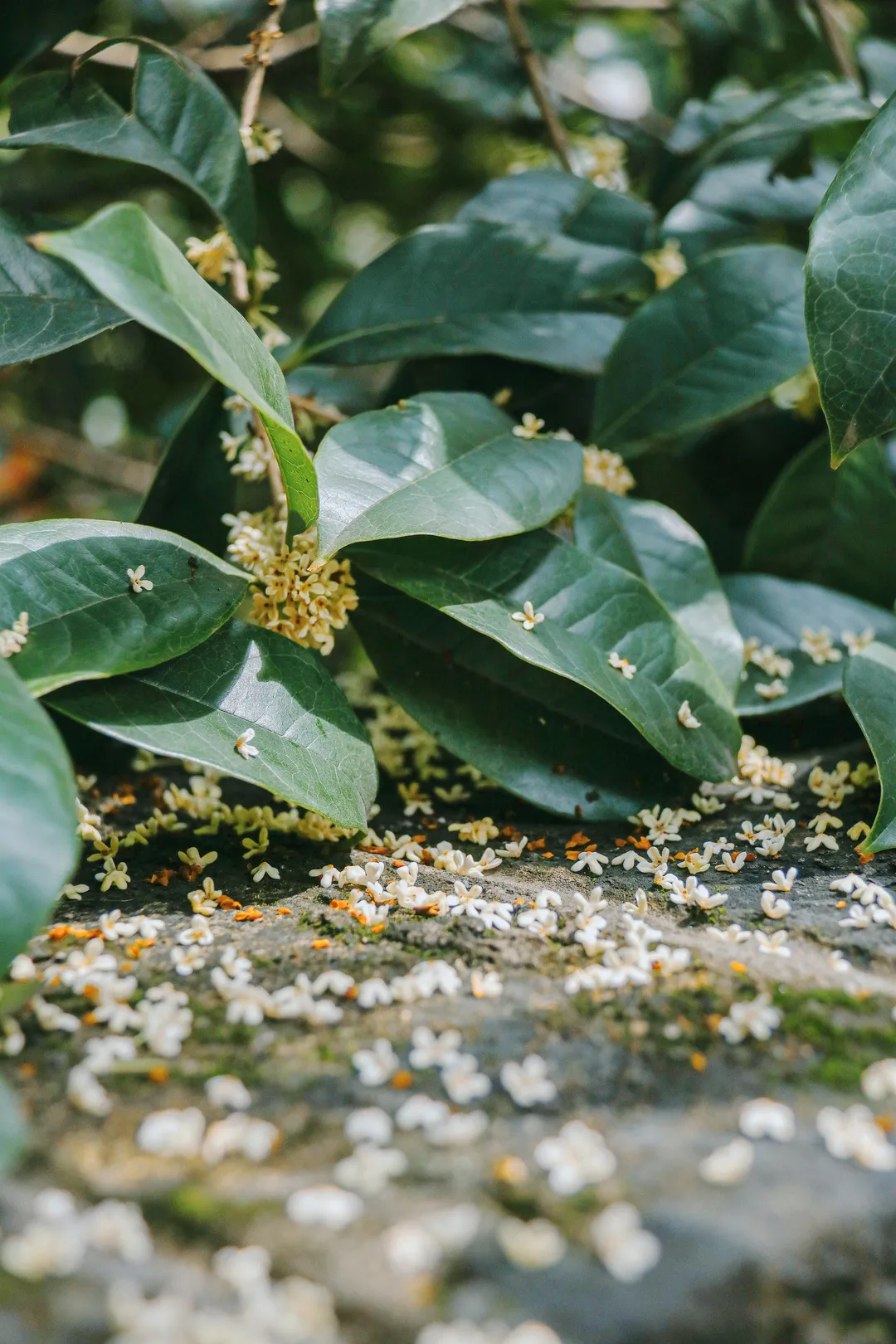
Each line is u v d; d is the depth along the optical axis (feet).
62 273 2.78
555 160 3.23
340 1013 2.45
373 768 2.63
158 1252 2.30
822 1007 2.46
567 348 2.92
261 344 2.56
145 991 2.48
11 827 2.36
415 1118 2.37
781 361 2.87
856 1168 2.34
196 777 2.89
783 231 3.20
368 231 4.59
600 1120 2.37
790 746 2.91
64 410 4.46
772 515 2.97
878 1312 2.31
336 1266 2.29
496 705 2.76
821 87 3.07
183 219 3.77
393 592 2.77
